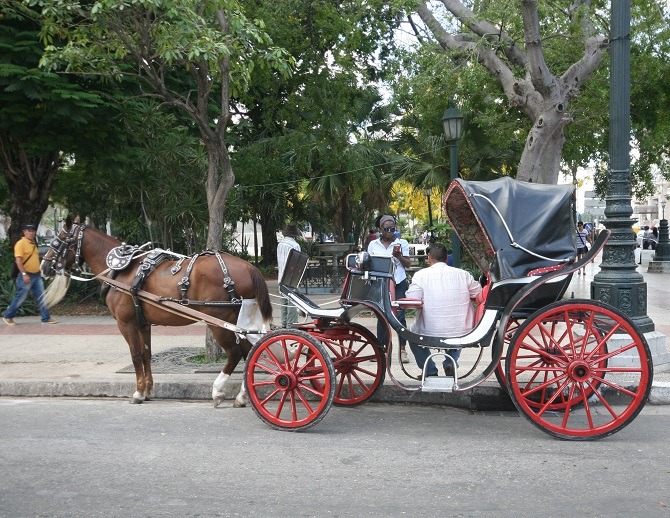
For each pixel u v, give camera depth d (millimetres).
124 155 15461
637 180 23031
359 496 4793
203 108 9180
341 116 17719
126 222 19000
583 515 4406
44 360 9727
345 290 6820
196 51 8023
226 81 9023
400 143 25781
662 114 17781
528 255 6301
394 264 7461
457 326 6797
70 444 6109
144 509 4570
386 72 18906
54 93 12930
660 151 22234
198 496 4812
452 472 5285
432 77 13945
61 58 9562
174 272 7371
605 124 16141
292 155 24391
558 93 12688
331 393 6348
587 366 6035
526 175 13141
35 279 13305
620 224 8664
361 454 5781
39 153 14281
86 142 14641
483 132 19688
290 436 6367
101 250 7938
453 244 12328
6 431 6586
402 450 5895
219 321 7207
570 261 6316
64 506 4629
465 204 7211
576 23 12938
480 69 13641
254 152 20219
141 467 5457
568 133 16984
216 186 9305
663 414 7109
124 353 10250
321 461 5598
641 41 16359
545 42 14789
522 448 5906
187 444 6102
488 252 7688
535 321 6078
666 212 51812
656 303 15062
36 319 14211
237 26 8633
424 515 4434
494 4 13289
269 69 14844
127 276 7574
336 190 25766
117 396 8242
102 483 5086
